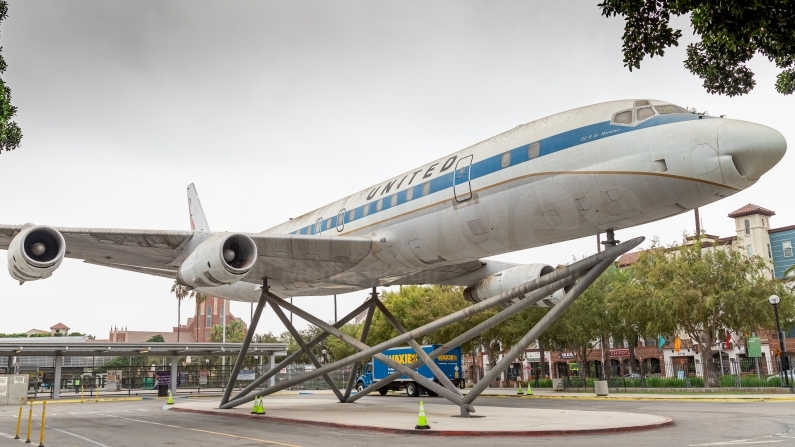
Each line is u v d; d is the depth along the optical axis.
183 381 43.47
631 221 11.67
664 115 10.96
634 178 10.74
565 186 11.63
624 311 31.53
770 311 28.38
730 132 9.92
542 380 40.28
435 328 14.57
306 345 18.08
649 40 8.80
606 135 11.27
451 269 17.56
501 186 12.65
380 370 31.98
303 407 20.33
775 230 51.47
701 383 30.25
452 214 13.70
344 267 16.42
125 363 78.44
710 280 28.78
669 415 16.22
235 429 14.30
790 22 7.39
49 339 55.66
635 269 32.09
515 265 18.72
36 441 13.02
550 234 12.68
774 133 9.96
